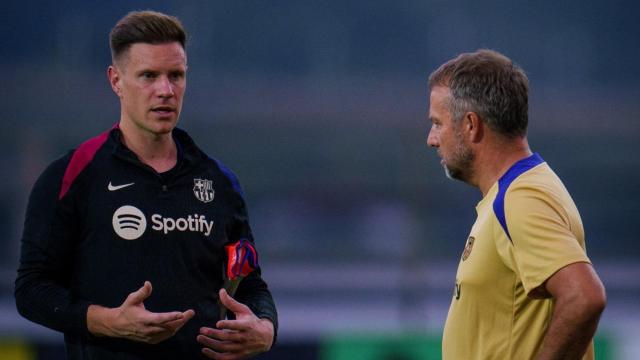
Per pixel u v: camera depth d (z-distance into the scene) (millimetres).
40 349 22953
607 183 80250
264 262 68500
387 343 23328
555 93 90688
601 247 70625
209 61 97250
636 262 68500
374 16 101250
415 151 39375
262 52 98562
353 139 76125
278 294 55250
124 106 11008
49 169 10836
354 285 57281
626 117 84938
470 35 102562
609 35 103938
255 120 79625
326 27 100688
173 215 10859
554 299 9594
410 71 100812
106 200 10719
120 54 10805
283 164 75000
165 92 10617
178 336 10680
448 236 67875
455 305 10219
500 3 103500
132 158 10844
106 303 10570
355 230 72438
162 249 10742
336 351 23391
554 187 9680
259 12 99125
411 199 38188
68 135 74250
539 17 104000
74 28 93125
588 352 10164
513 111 10039
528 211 9367
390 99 86500
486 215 9922
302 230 72500
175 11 97562
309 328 39625
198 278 10906
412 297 35000
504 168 10117
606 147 82438
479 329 9883
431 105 10586
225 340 10430
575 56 103125
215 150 75188
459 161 10367
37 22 92688
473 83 10133
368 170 74750
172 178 10969
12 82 77438
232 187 11484
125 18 10930
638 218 72188
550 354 9086
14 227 63406
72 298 10516
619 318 45469
